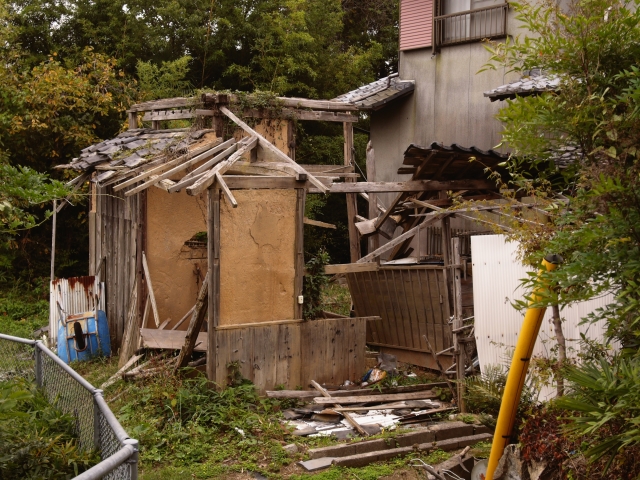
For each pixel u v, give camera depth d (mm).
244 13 20156
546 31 4250
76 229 17953
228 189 8383
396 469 7027
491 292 7035
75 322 11141
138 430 7297
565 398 4109
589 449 3832
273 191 9180
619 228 3625
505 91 11383
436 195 11297
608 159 3914
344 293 15008
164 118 12625
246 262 8992
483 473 5723
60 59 18688
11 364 7148
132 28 18906
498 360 6973
